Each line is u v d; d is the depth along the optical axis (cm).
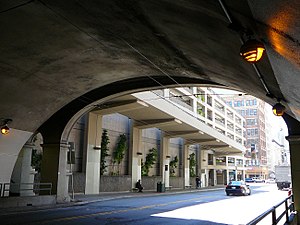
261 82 828
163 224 1255
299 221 1214
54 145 2034
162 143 4247
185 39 800
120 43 1124
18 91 1541
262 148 11925
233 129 8494
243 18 436
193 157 5462
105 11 859
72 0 845
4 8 923
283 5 295
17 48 1202
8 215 1424
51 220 1286
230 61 796
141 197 2777
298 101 716
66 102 1819
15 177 2238
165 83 1745
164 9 650
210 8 492
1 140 1694
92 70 1481
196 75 1327
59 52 1257
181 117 3475
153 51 1123
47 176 2008
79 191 2694
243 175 9000
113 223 1245
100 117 2959
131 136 3534
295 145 1307
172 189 4266
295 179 1286
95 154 2875
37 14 960
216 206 2056
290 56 423
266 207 2031
